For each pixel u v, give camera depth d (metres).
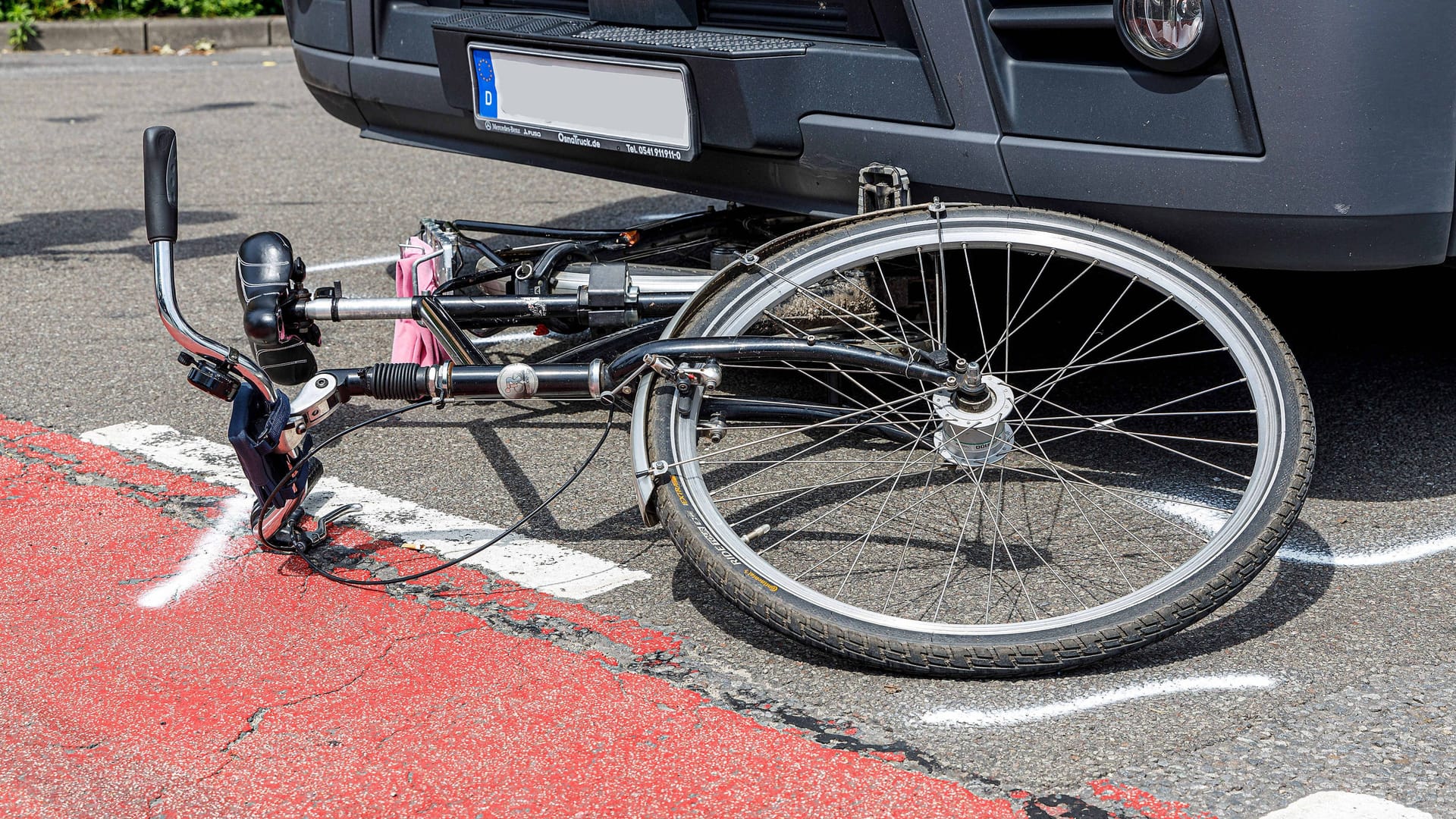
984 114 2.58
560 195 5.96
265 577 2.62
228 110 8.30
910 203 2.74
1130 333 3.81
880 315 2.99
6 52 11.02
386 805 1.93
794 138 2.83
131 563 2.69
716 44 2.84
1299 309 4.09
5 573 2.64
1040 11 2.49
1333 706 2.14
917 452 3.15
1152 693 2.19
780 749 2.05
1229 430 3.26
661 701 2.19
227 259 4.97
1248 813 1.89
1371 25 2.23
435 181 6.26
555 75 3.13
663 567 2.66
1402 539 2.70
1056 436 3.24
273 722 2.14
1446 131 2.31
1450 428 3.23
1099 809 1.90
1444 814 1.87
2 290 4.62
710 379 2.33
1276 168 2.34
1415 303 4.12
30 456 3.23
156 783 1.99
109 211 5.75
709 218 3.67
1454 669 2.24
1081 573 2.60
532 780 1.98
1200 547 2.70
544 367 2.41
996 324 3.79
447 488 3.05
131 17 11.70
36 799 1.96
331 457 3.23
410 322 3.26
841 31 2.79
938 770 2.00
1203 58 2.32
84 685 2.25
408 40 3.56
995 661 2.18
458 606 2.51
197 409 3.54
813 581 2.59
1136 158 2.44
